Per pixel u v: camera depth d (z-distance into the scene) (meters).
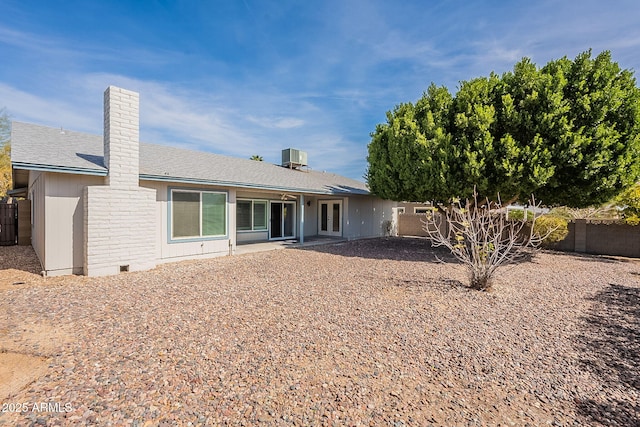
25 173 10.59
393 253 11.38
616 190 8.80
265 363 3.10
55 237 6.91
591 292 6.08
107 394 2.54
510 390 2.74
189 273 7.46
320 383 2.77
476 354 3.40
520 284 6.70
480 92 9.89
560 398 2.64
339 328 4.06
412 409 2.44
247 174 12.27
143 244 7.77
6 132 22.48
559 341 3.77
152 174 8.46
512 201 10.83
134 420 2.23
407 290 6.00
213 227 10.29
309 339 3.70
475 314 4.69
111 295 5.41
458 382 2.85
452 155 9.64
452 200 9.80
